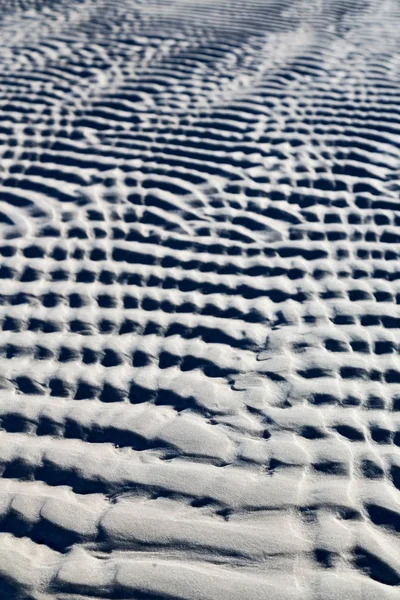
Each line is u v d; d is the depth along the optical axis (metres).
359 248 4.68
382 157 5.86
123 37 8.45
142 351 3.71
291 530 2.71
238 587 2.48
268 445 3.11
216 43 8.31
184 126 6.31
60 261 4.48
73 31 8.62
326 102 6.82
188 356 3.68
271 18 9.25
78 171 5.54
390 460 3.04
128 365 3.62
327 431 3.19
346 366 3.61
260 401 3.37
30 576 2.53
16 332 3.85
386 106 6.74
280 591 2.47
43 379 3.51
